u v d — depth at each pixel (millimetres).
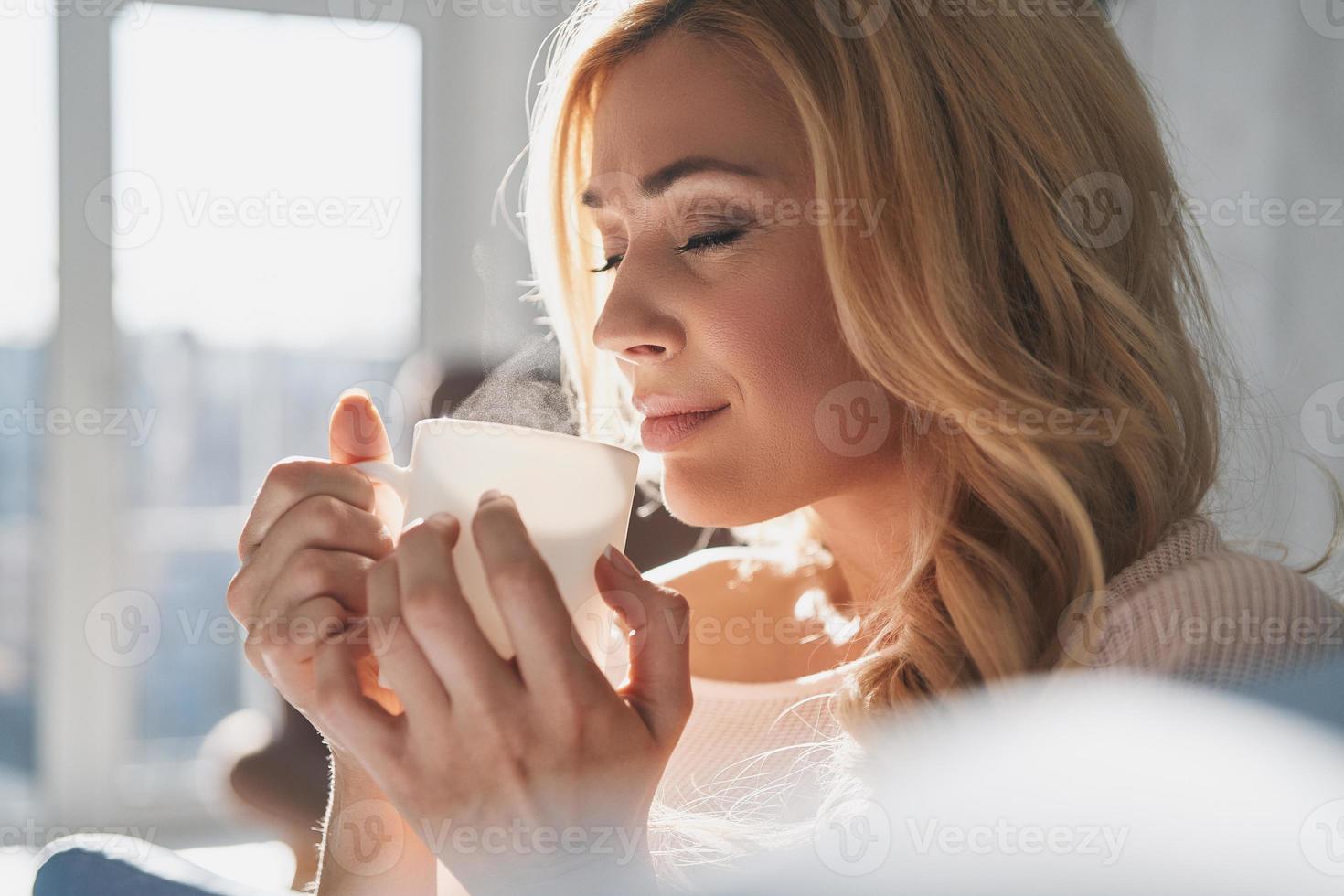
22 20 2863
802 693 965
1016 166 857
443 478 627
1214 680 651
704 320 821
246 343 3119
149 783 3039
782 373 829
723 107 823
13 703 2990
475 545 602
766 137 822
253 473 3150
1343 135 2162
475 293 3260
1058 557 808
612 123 868
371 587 576
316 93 3125
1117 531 820
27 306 2941
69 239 2934
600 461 631
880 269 818
